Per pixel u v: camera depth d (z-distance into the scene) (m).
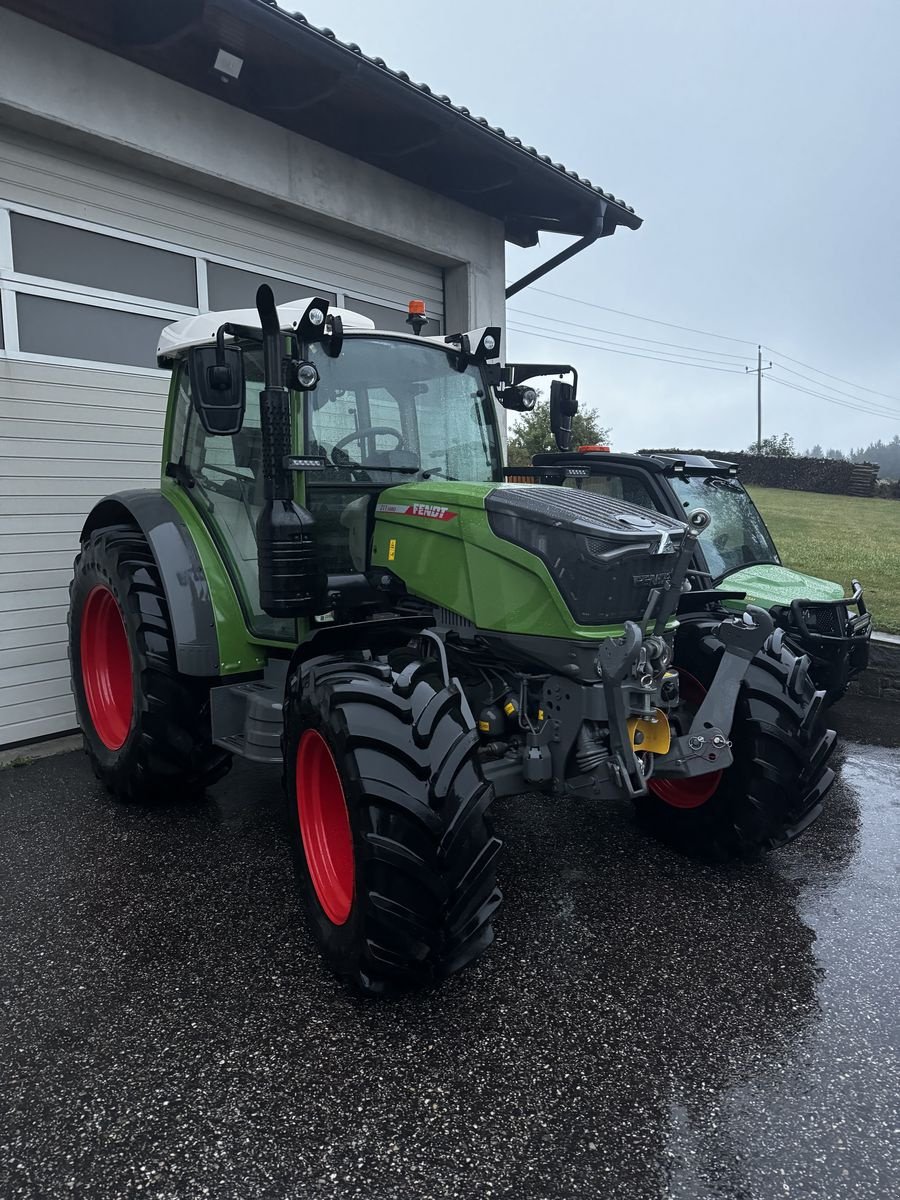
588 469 5.88
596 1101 2.00
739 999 2.43
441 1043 2.22
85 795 4.11
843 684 5.23
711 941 2.75
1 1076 2.09
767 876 3.25
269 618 3.35
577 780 2.70
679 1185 1.76
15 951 2.68
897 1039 2.25
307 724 2.56
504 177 6.60
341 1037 2.25
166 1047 2.20
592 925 2.85
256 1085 2.06
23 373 4.72
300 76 5.07
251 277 5.96
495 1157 1.83
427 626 2.89
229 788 4.22
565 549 2.60
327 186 6.09
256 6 4.43
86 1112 1.97
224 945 2.72
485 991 2.46
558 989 2.47
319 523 3.13
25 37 4.48
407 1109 1.98
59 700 5.02
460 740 2.34
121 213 5.17
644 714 2.61
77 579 4.11
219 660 3.43
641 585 2.68
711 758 2.84
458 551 2.86
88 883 3.15
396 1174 1.78
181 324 3.76
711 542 5.62
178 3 4.37
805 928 2.84
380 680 2.43
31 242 4.75
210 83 5.19
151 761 3.57
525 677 2.83
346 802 2.31
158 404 5.39
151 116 5.02
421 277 7.26
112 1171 1.80
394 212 6.61
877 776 4.52
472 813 2.28
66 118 4.66
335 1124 1.93
